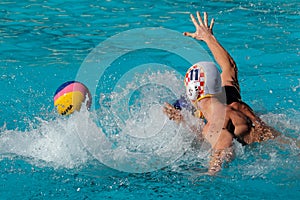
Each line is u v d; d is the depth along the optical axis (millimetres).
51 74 24766
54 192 16000
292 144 17969
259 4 33656
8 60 26141
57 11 32875
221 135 17375
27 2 34562
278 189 15883
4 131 19734
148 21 30828
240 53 26766
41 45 27969
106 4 34062
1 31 29703
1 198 15641
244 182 16266
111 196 15812
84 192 16031
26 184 16391
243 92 23141
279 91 23203
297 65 25547
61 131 19234
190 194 15812
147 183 16484
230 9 32750
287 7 33125
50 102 22406
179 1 34469
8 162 17609
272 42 27984
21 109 21688
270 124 19562
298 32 29156
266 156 17375
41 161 17750
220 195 15688
